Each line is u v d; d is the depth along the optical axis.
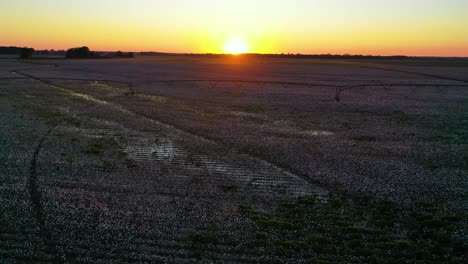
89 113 41.94
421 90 66.81
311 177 23.28
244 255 15.02
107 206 18.98
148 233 16.47
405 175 23.78
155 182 22.22
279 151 28.50
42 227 16.73
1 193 20.02
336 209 19.06
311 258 14.84
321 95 59.53
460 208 19.14
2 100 48.50
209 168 24.92
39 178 22.25
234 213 18.45
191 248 15.44
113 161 25.75
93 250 15.13
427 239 16.31
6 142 29.05
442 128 37.69
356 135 34.47
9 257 14.46
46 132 32.78
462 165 25.97
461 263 14.57
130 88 63.44
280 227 17.16
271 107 48.31
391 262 14.69
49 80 70.94
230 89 64.69
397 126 38.53
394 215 18.41
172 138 32.16
